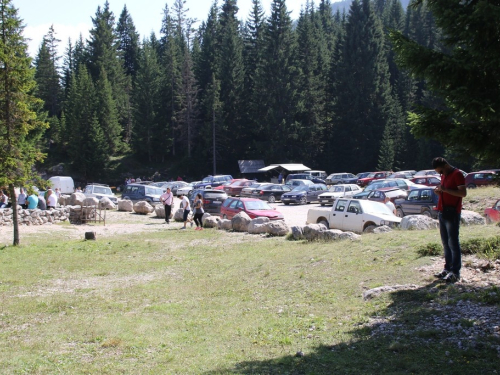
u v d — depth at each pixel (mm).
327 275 9812
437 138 6691
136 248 17438
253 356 5742
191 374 5273
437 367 4832
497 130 6086
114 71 87938
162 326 7500
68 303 9523
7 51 16688
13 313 8875
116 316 8344
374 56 68250
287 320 7227
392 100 69062
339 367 5082
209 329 7160
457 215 7594
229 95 74625
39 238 20250
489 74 6293
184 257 15164
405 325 6203
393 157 66250
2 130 16938
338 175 55156
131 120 86250
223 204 25297
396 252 10422
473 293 6926
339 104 68625
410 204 22984
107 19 102875
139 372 5469
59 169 72375
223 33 89500
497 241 9258
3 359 6199
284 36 68125
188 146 77438
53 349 6613
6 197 26734
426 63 6547
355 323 6637
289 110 68375
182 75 77688
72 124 71938
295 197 37812
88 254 16188
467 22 5988
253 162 68375
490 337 5391
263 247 15453
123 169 75625
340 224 18250
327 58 78125
